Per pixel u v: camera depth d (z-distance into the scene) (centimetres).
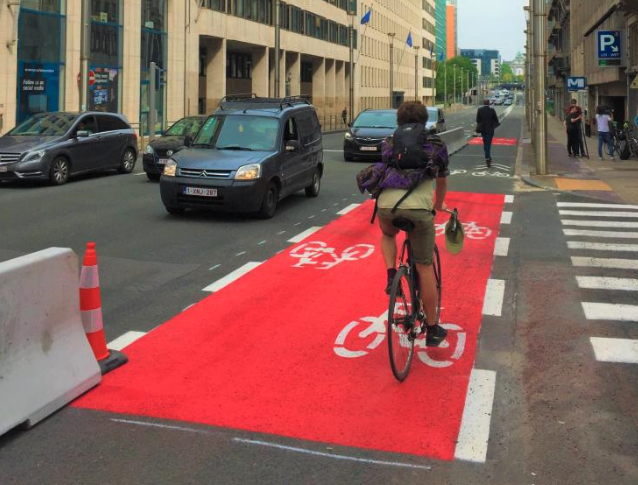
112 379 459
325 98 6675
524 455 356
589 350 515
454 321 592
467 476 335
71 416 402
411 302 478
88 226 1034
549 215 1177
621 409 411
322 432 382
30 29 2644
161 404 419
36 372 400
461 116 10281
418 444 368
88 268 474
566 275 750
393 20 9969
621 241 938
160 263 802
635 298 655
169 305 635
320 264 806
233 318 597
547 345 529
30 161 1490
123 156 1833
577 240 949
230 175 1068
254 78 5069
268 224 1079
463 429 386
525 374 471
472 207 1278
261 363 490
